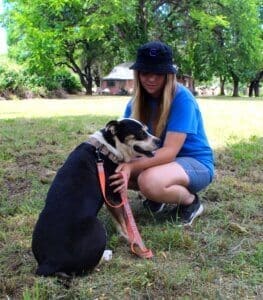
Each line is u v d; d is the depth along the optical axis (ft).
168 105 12.19
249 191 15.97
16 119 36.01
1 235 12.03
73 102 67.36
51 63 106.11
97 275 9.75
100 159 10.68
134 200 14.96
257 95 151.12
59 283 9.15
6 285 9.35
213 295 9.02
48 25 113.19
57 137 25.95
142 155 11.68
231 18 113.09
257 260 10.52
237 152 21.75
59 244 9.25
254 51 119.34
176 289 9.25
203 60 120.37
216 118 38.93
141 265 10.12
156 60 11.73
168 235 11.65
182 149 12.95
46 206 9.71
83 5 109.50
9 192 16.19
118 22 105.09
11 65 89.92
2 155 21.29
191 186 12.78
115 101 70.90
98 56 126.11
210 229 12.48
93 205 9.90
